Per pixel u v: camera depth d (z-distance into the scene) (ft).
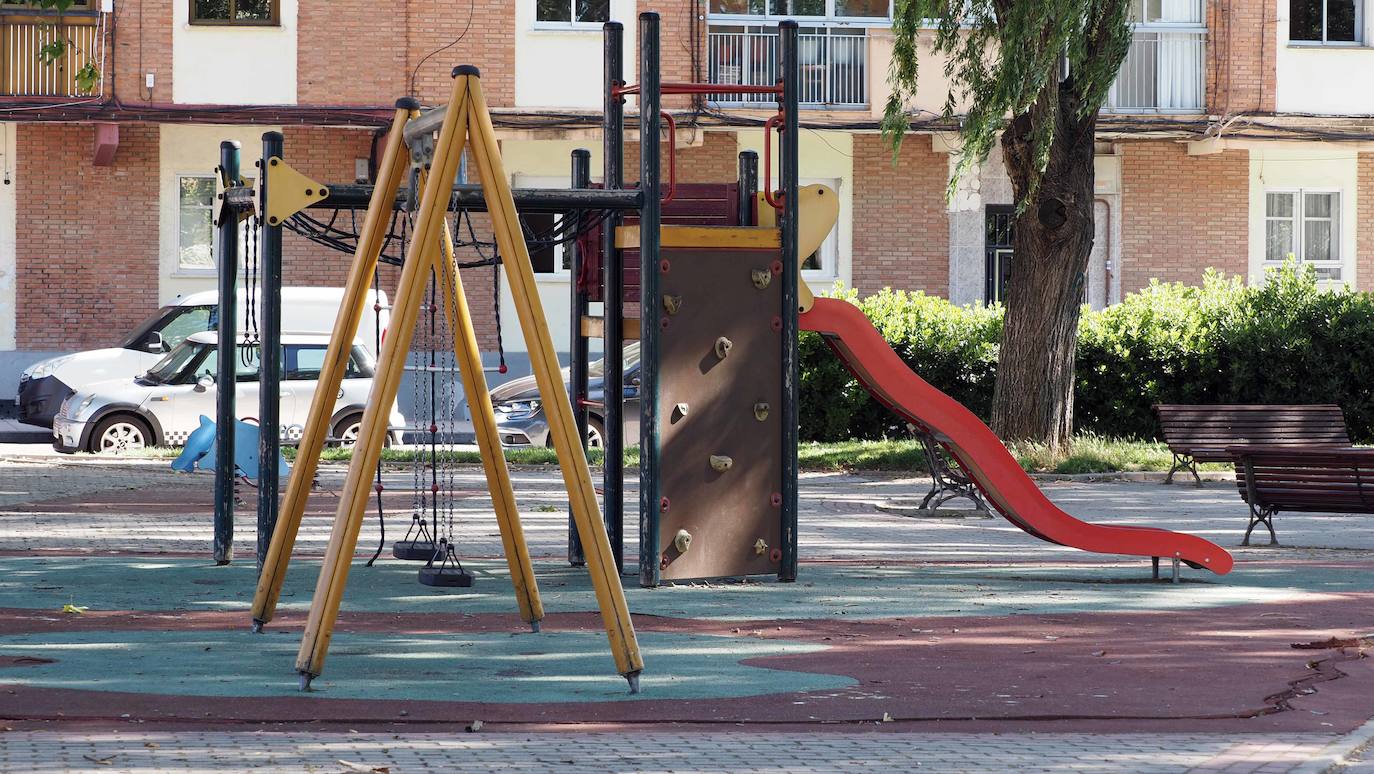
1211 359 115.03
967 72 98.07
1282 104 138.92
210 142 133.69
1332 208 144.56
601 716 27.58
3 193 131.85
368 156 135.03
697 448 46.80
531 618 37.76
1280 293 117.60
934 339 118.42
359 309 36.76
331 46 130.52
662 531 46.39
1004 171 140.97
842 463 98.78
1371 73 139.33
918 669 32.86
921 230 140.87
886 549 58.65
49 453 100.22
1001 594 45.52
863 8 136.56
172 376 101.09
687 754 24.53
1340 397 114.52
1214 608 42.75
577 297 52.75
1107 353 116.06
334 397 36.99
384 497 76.54
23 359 131.95
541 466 95.20
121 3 128.77
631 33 134.51
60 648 34.01
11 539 56.90
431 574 44.52
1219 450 87.92
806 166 139.64
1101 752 25.02
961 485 72.08
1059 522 49.34
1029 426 99.76
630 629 30.07
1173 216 143.13
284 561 36.96
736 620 39.96
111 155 131.95
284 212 44.70
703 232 46.62
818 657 34.30
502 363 41.83
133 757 23.43
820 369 114.83
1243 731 26.99
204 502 72.38
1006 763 24.13
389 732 25.98
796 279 48.01
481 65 132.46
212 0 130.00
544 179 135.54
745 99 136.56
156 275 133.90
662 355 46.29
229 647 34.58
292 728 26.09
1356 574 51.37
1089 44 94.53
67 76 129.70
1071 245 98.58
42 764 22.79
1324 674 32.37
